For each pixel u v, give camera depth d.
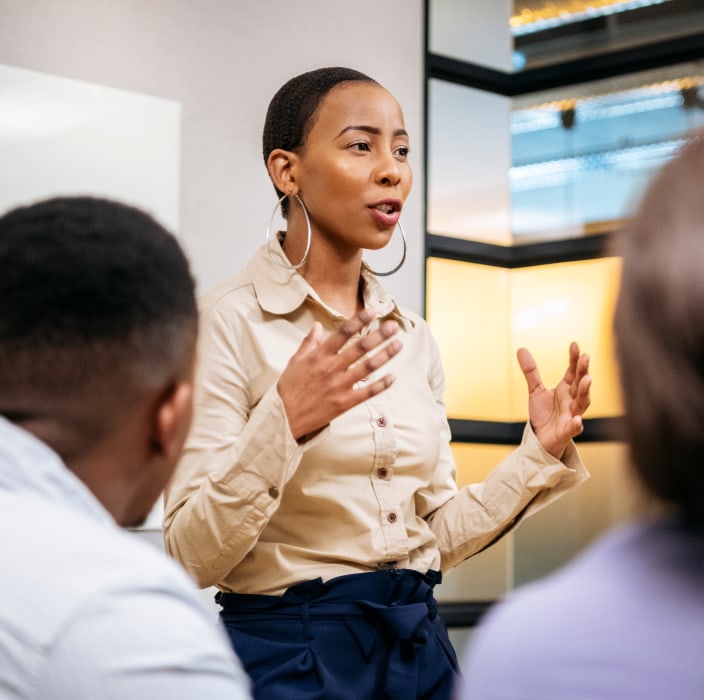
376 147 1.65
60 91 2.84
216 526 1.42
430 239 3.64
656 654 0.54
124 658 0.68
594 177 3.75
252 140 3.17
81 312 0.78
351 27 3.45
